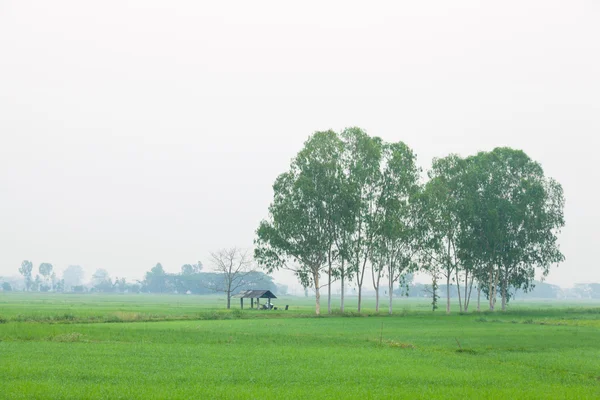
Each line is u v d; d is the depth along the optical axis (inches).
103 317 3240.7
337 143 4441.4
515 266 4847.4
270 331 2600.9
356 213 4284.0
